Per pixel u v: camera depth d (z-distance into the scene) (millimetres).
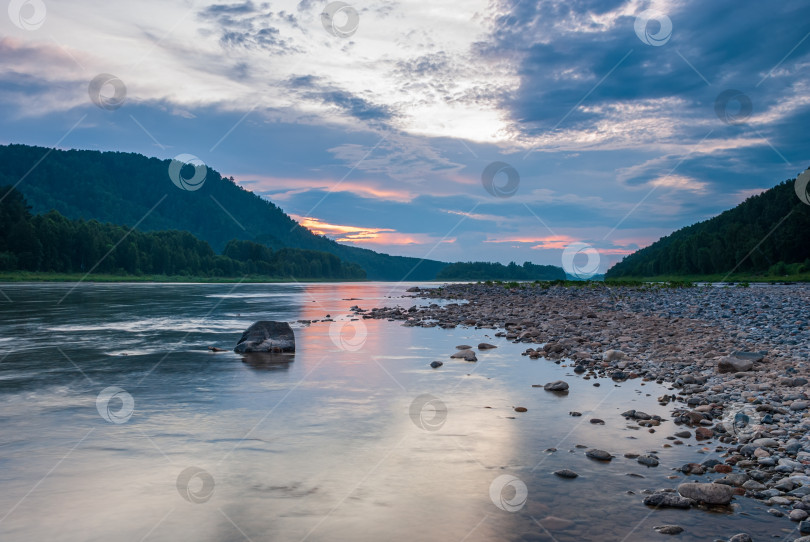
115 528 5277
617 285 55656
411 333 22016
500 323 25406
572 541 5098
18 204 129750
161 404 10180
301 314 31469
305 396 10914
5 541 4977
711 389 11117
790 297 33156
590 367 14141
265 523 5414
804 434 8062
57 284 95688
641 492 6289
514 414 9664
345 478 6633
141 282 132000
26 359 15188
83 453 7441
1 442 7891
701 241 131375
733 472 6887
